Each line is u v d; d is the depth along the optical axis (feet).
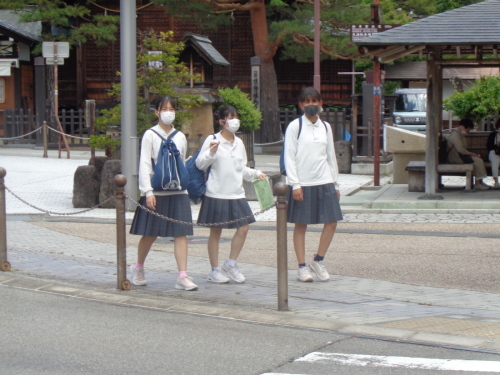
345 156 83.56
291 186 32.35
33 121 107.04
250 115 79.00
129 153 54.65
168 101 29.81
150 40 59.52
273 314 26.86
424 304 28.96
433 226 47.24
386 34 53.52
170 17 131.75
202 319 26.48
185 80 74.95
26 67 126.31
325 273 33.27
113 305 28.43
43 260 36.96
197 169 31.48
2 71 117.70
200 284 32.37
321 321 25.88
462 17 54.80
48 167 81.76
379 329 24.89
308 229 47.55
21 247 40.50
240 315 26.78
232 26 131.95
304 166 32.09
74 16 116.26
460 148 59.62
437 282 32.91
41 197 62.08
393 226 47.65
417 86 159.02
